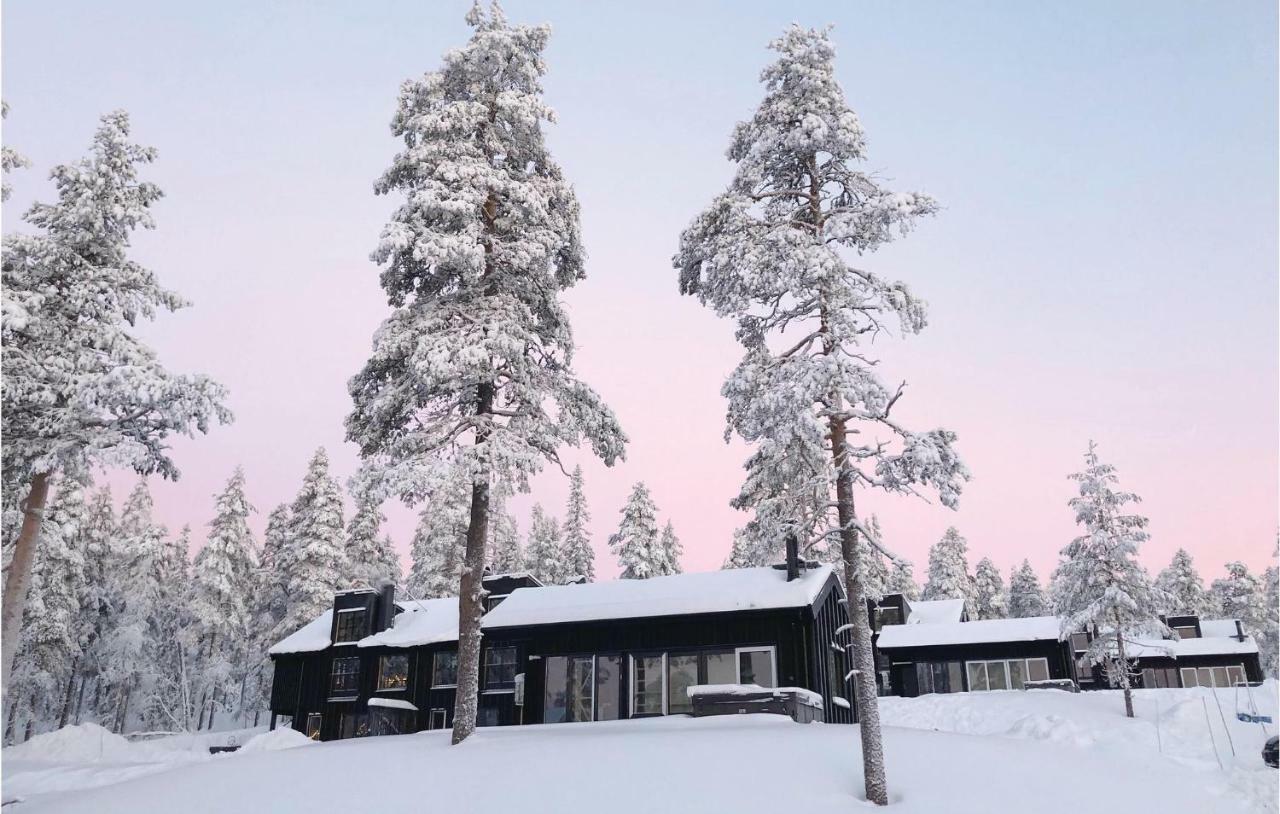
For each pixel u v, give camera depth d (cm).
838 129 1680
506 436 2005
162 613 5650
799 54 1769
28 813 1342
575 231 2392
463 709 1892
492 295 2209
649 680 2542
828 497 1549
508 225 2253
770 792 1237
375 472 1894
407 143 2266
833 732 1711
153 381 1958
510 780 1320
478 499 2077
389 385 2117
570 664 2658
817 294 1603
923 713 2947
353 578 5944
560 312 2312
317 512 5512
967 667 4188
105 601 5562
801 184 1841
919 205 1546
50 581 4725
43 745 2842
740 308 1666
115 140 2325
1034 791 1280
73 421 2036
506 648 3603
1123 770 1508
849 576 1441
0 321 1997
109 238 2278
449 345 1967
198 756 2702
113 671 5191
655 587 2812
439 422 2080
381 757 1560
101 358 2088
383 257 1941
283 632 5294
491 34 2250
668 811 1159
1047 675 4056
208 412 2009
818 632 2614
